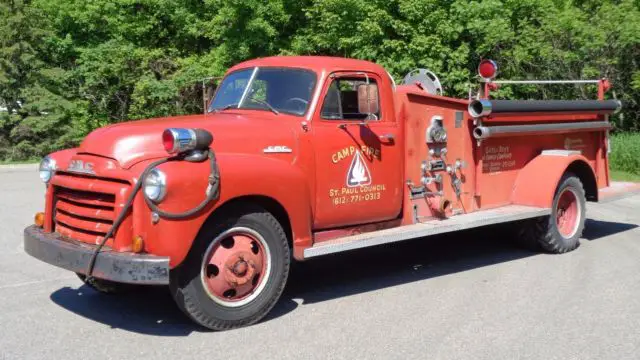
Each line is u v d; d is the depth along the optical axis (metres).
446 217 6.89
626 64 18.12
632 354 4.60
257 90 6.09
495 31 17.30
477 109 6.90
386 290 6.26
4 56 19.41
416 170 6.61
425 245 8.39
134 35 22.53
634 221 10.22
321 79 5.84
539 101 7.60
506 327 5.15
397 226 6.47
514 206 7.64
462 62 18.03
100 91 22.17
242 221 5.05
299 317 5.41
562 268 7.11
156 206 4.61
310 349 4.67
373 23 17.88
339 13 18.84
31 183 14.02
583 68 17.33
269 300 5.22
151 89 21.02
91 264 4.71
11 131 19.50
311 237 5.54
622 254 7.80
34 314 5.46
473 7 17.80
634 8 17.61
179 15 21.62
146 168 4.69
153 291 6.20
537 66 18.16
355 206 6.00
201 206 4.71
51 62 21.94
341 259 7.62
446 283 6.50
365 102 5.71
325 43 19.44
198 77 20.61
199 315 4.90
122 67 21.50
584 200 8.09
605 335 4.97
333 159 5.81
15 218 9.80
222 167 4.90
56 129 20.00
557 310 5.59
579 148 8.56
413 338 4.90
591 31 16.92
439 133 6.68
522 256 7.75
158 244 4.63
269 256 5.22
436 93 7.38
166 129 4.71
